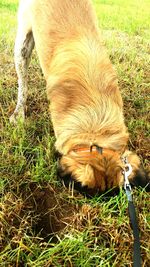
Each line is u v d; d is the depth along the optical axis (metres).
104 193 0.76
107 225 0.84
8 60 1.51
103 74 0.88
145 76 1.52
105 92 0.86
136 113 1.26
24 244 0.81
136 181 0.79
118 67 1.51
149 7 2.67
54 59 0.95
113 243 0.82
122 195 0.82
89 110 0.82
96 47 0.92
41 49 1.02
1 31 1.75
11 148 1.04
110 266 0.78
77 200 0.89
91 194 0.76
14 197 0.91
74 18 0.99
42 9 1.04
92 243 0.82
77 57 0.90
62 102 0.87
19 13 1.17
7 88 1.31
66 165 0.78
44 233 0.85
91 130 0.80
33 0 1.08
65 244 0.78
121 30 2.05
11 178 0.95
